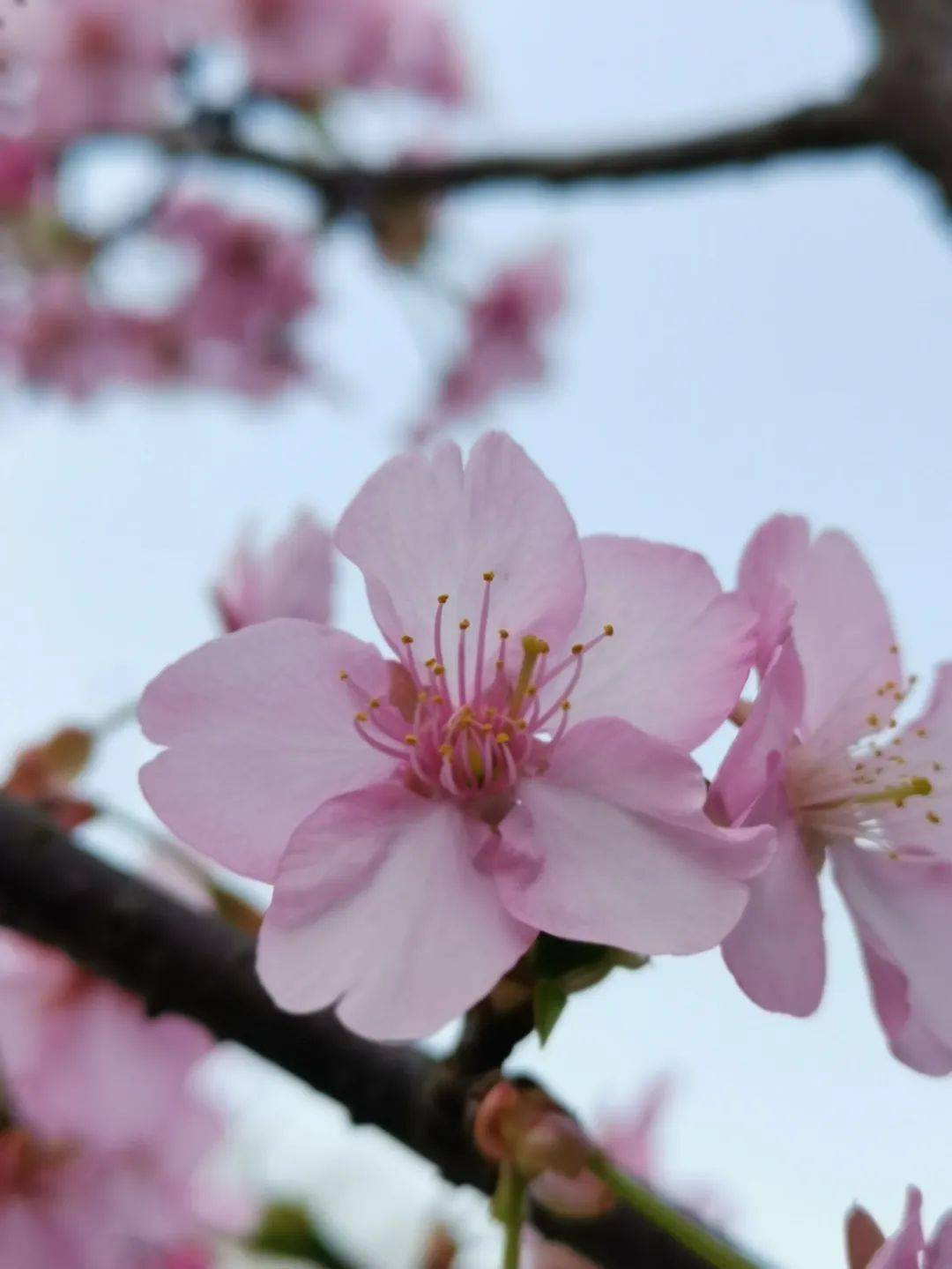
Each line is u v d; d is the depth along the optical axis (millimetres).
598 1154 164
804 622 183
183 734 170
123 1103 222
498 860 169
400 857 169
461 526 177
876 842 182
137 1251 231
